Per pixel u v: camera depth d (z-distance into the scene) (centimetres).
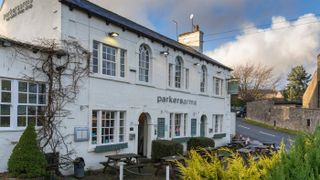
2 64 961
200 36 2508
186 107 1898
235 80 2473
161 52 1659
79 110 1180
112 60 1367
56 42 1134
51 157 1064
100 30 1288
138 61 1500
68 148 1128
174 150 1467
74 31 1175
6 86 979
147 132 1582
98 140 1270
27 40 1282
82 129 1184
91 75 1234
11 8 1403
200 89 2084
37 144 961
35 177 905
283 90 6269
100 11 1420
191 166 377
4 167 952
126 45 1420
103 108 1286
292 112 3675
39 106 1070
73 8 1171
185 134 1900
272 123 4019
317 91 4141
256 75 5844
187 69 1933
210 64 2209
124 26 1386
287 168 281
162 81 1670
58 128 1097
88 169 1206
